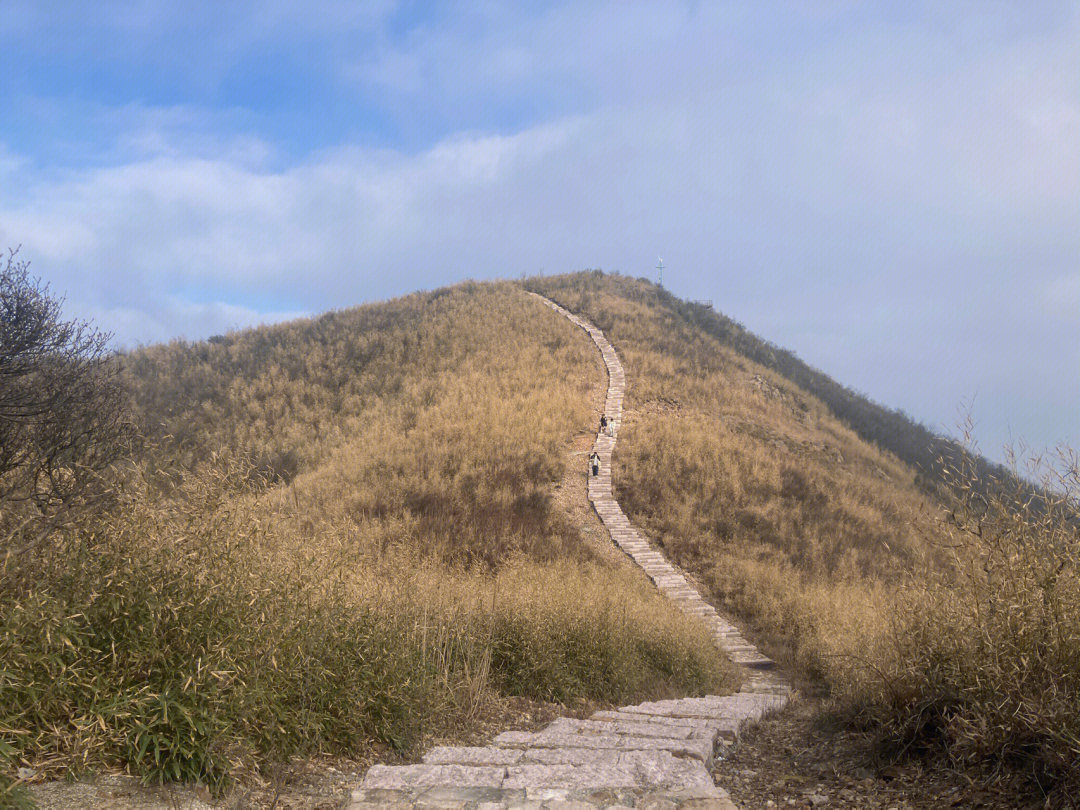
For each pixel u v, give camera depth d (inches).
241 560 169.5
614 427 1214.3
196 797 129.4
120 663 143.6
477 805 132.5
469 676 267.3
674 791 140.2
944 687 169.5
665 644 405.7
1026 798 132.2
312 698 174.7
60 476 224.1
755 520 924.0
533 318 1813.5
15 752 114.7
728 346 1892.2
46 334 243.9
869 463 1302.9
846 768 180.2
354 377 1475.1
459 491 900.0
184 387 1432.1
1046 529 164.2
